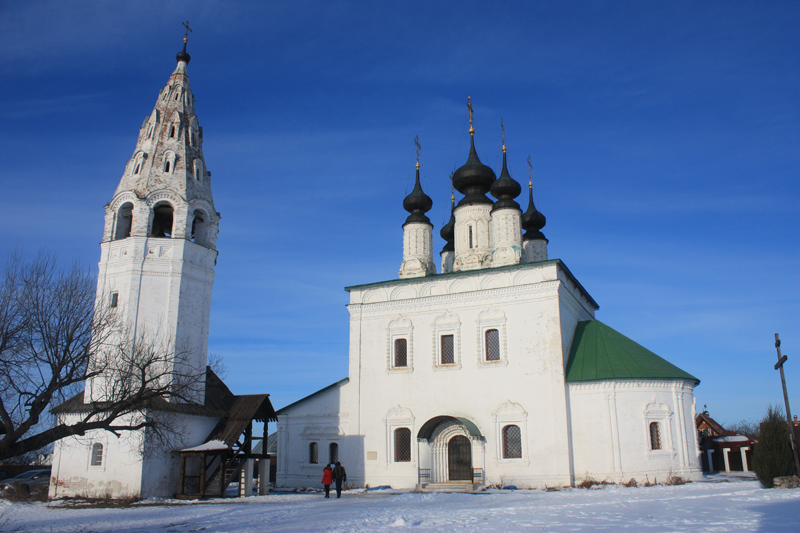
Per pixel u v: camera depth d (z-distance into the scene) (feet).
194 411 118.62
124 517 79.82
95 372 82.79
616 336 131.44
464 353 132.36
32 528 68.85
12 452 71.82
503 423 125.18
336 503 94.79
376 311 143.33
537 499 90.07
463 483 121.29
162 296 122.21
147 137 134.62
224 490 113.09
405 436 134.21
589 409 120.67
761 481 97.76
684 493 91.25
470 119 163.63
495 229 149.69
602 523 58.95
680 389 123.65
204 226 134.21
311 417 143.33
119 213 129.49
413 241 157.17
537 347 125.90
